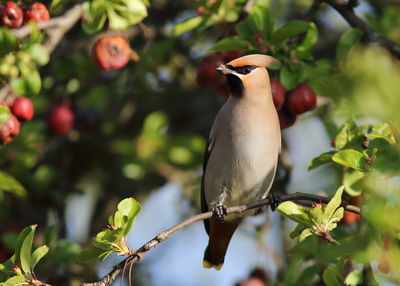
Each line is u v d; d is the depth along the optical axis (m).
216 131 10.68
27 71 9.38
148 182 15.42
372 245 7.32
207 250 11.41
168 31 13.36
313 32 10.20
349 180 9.09
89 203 15.95
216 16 10.56
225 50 10.00
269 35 10.14
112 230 7.74
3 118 9.16
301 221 8.08
